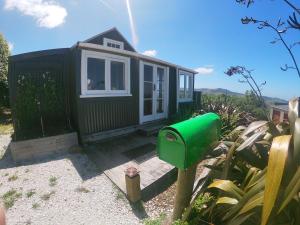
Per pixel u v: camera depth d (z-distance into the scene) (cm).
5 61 1466
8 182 365
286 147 92
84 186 349
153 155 469
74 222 270
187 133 141
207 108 855
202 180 199
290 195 90
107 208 295
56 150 494
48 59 570
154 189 346
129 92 649
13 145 444
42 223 269
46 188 345
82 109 527
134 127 668
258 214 127
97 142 555
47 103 571
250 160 163
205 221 168
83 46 502
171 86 880
